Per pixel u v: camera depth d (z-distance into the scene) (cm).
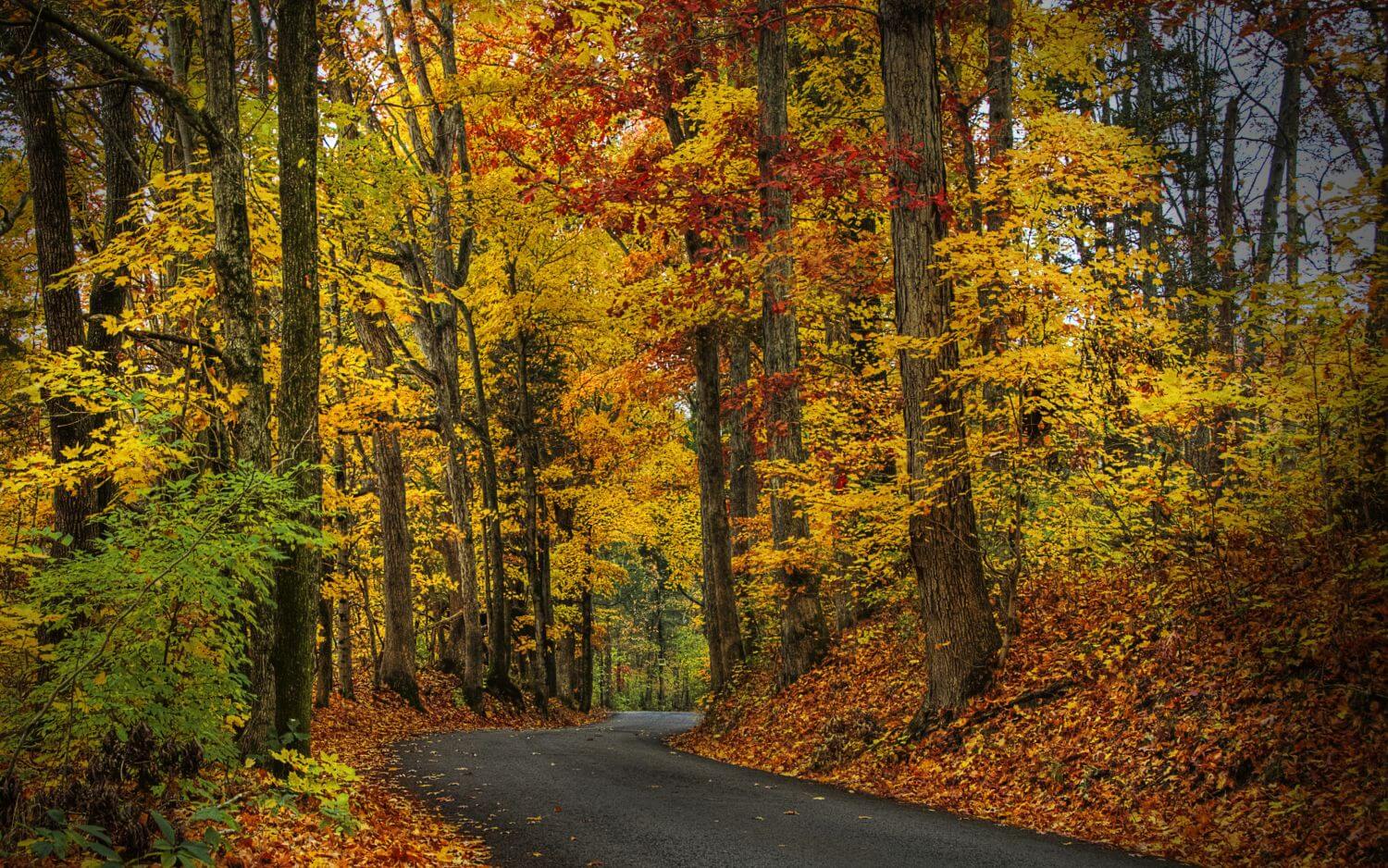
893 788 927
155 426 764
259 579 633
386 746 1427
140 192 922
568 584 2947
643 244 1805
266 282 991
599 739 1664
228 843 523
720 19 1310
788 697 1390
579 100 1572
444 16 1797
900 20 1048
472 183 1752
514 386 2683
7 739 512
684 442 2602
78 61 962
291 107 802
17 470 729
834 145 1059
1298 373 785
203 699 590
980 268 968
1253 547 902
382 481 1973
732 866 597
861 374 1586
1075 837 684
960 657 1015
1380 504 811
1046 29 1285
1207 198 1744
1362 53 852
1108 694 864
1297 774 641
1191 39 1702
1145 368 964
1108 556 1120
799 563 1358
